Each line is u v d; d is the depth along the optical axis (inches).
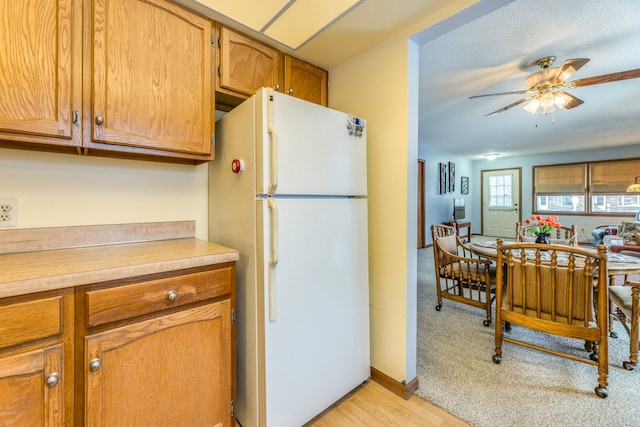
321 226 56.4
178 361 42.0
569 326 66.4
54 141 40.1
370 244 71.1
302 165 52.7
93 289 35.0
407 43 61.9
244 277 52.7
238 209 54.2
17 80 37.1
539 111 146.9
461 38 80.9
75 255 44.0
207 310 44.9
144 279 38.8
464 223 279.3
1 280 30.0
